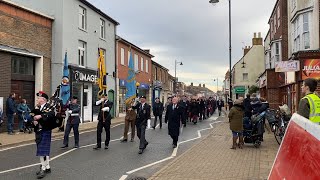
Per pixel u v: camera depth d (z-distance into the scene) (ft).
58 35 74.54
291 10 78.28
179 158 33.63
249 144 43.65
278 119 45.47
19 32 63.57
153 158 35.58
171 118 43.39
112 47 103.65
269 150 38.65
